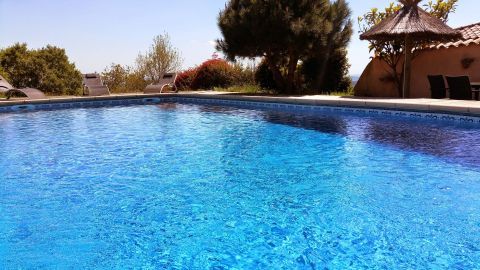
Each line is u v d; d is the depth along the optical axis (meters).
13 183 4.99
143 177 5.18
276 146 6.85
